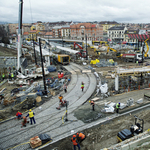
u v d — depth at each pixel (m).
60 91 22.62
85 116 14.97
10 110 17.33
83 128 13.09
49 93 21.72
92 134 12.19
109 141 11.24
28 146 11.24
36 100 19.03
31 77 27.80
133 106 16.45
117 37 100.12
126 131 10.91
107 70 33.44
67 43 84.62
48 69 34.41
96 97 19.81
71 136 12.02
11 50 70.12
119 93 20.70
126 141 9.92
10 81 27.75
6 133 12.92
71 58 49.19
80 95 20.70
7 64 40.41
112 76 27.83
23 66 30.48
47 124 14.02
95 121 14.08
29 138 12.17
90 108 16.61
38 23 171.88
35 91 22.62
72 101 18.95
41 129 13.29
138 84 23.11
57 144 11.21
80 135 11.37
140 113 15.05
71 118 14.84
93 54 54.97
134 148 9.73
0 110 17.39
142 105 16.59
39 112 16.45
